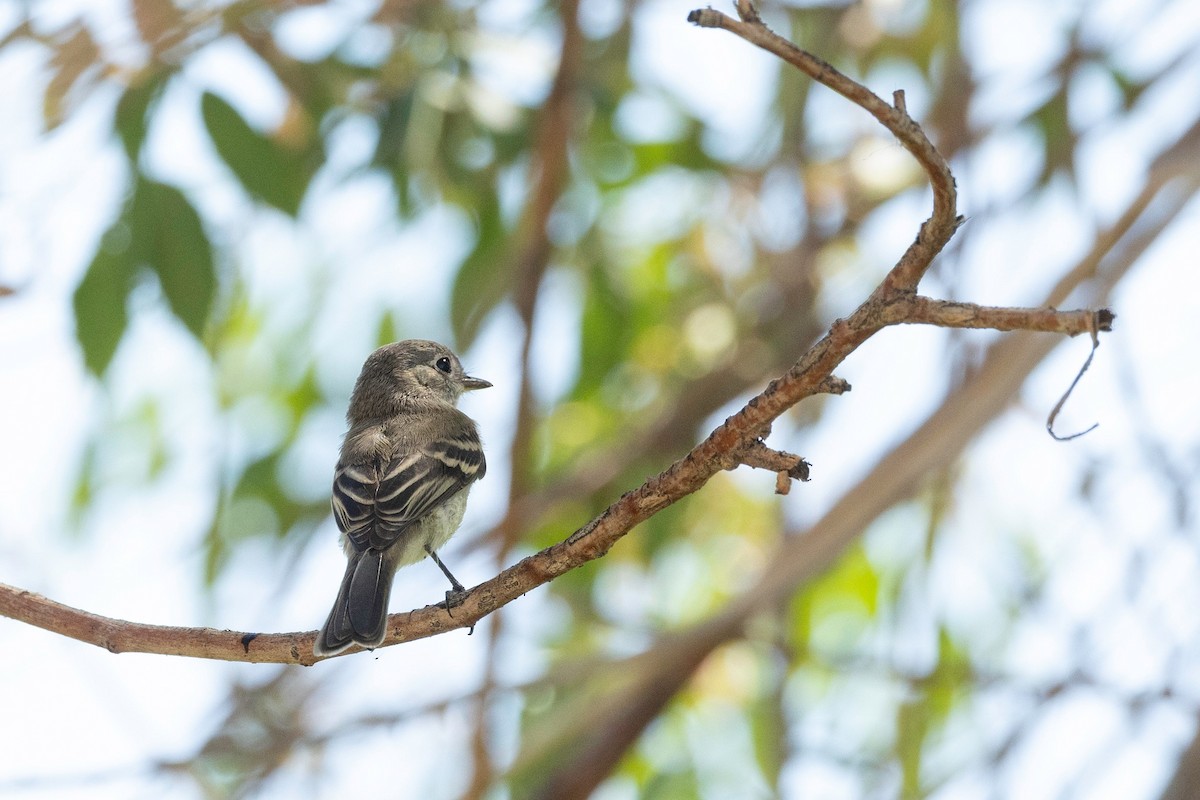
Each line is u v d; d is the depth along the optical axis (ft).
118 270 33.37
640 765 43.37
